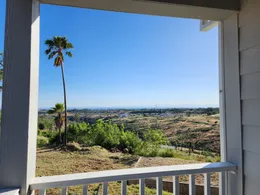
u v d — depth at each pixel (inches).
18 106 44.9
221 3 56.8
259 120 51.1
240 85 57.3
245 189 55.1
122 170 52.5
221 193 58.4
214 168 56.2
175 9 57.0
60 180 46.6
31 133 46.8
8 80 45.0
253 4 53.4
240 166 56.6
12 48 45.7
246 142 55.1
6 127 44.2
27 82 45.7
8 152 43.8
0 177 43.0
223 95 63.9
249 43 54.4
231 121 60.4
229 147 61.1
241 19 57.4
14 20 46.2
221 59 65.1
